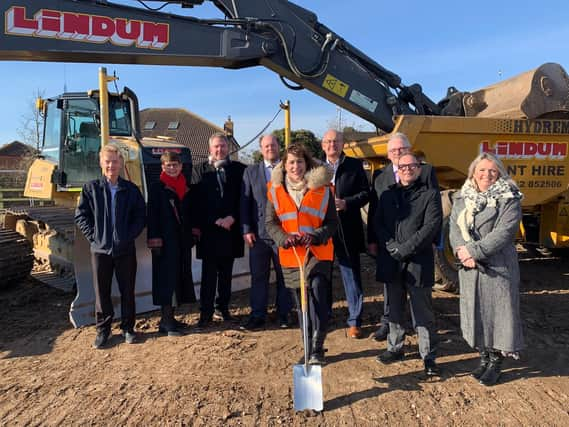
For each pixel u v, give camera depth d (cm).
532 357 415
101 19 460
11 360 419
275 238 372
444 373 384
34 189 747
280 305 491
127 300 453
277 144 474
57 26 445
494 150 597
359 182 461
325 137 456
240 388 362
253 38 527
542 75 610
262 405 337
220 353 426
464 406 333
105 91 515
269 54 539
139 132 720
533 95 600
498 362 369
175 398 346
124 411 329
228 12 550
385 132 652
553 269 733
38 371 396
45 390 362
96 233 438
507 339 345
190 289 484
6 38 432
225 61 525
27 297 605
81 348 443
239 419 319
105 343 448
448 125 573
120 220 439
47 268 733
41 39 442
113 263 447
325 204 372
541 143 612
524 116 600
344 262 458
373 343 448
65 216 663
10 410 333
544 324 495
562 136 616
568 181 625
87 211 443
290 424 313
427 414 323
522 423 312
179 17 491
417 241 359
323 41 579
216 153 485
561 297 586
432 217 361
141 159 644
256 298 489
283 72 563
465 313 362
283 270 382
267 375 384
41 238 729
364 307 555
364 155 662
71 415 325
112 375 386
